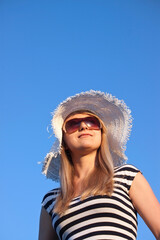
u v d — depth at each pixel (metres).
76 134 4.37
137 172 4.05
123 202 3.84
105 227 3.66
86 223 3.75
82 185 4.20
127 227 3.71
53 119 4.56
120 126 4.63
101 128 4.50
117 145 4.61
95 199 3.85
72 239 3.73
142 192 3.92
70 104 4.59
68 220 3.87
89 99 4.62
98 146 4.35
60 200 4.12
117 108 4.64
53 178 4.75
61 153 4.53
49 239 4.27
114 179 4.02
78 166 4.38
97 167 4.30
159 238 3.64
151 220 3.75
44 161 4.71
